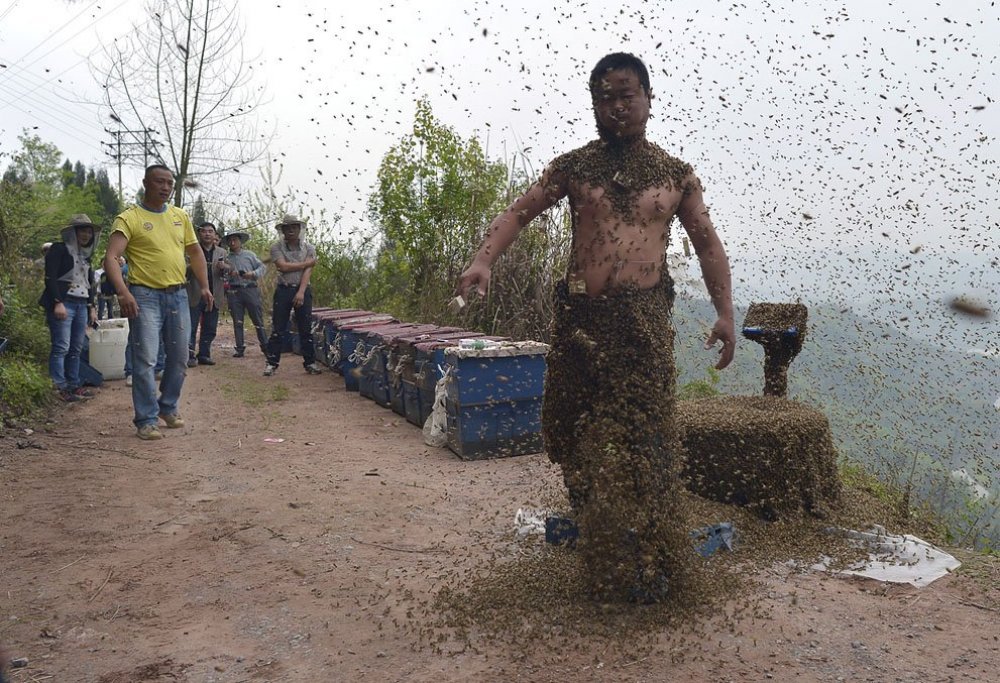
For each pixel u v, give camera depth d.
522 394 6.05
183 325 6.81
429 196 11.55
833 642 2.87
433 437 6.43
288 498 4.91
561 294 3.30
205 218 17.11
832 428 4.92
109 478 5.36
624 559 3.14
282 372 10.67
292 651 2.91
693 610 3.09
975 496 4.56
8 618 3.20
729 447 4.31
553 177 3.27
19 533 4.23
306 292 10.33
